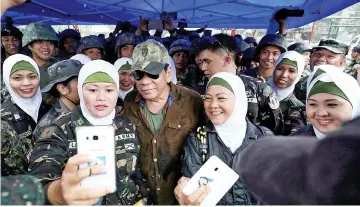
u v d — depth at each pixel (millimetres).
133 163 1578
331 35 7672
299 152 581
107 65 1528
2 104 2088
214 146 1615
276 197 572
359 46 4734
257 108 2148
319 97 1307
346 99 1261
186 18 7195
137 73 1701
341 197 497
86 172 819
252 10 5332
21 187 614
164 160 1819
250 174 620
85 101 1491
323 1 4008
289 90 2484
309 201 531
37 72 2189
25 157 1678
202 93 2455
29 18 8133
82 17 6832
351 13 7664
